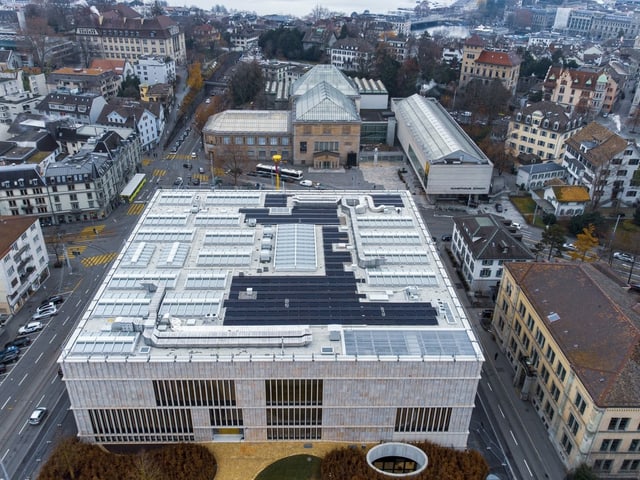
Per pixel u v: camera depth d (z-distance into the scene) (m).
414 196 198.12
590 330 95.56
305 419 92.06
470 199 188.88
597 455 88.31
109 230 169.62
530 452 96.69
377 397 89.50
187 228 124.50
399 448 92.69
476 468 88.56
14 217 136.88
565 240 157.62
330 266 111.00
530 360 107.88
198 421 91.56
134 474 85.25
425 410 91.19
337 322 94.12
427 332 92.00
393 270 109.44
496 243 139.75
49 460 88.94
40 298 136.00
